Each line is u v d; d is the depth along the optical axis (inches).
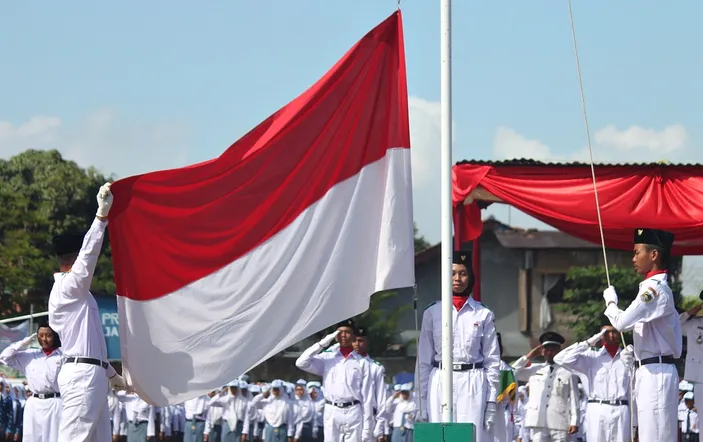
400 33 473.7
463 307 512.4
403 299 1894.7
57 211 1855.3
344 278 464.4
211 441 1205.7
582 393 884.6
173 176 463.8
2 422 1041.5
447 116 432.5
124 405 1143.0
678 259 1461.6
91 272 473.4
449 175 430.3
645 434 494.6
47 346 657.0
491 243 1894.7
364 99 472.4
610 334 751.7
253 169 468.1
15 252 1641.2
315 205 467.5
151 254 462.0
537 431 843.4
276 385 1204.5
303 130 471.2
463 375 507.5
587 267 1834.4
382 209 468.1
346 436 744.3
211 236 464.4
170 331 460.4
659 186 646.5
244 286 462.9
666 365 494.0
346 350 754.8
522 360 854.5
